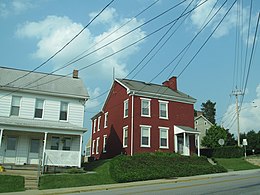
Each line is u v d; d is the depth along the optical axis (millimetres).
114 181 20516
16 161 24531
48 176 20078
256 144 61531
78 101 27453
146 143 32125
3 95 25219
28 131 23688
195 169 24969
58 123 25953
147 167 23328
